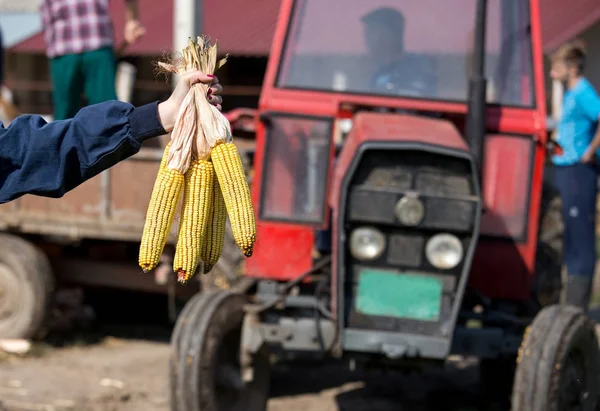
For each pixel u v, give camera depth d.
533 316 6.89
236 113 7.03
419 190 5.79
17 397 7.56
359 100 6.61
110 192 8.92
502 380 7.70
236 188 2.93
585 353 6.06
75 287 10.23
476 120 6.26
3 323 9.26
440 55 6.80
